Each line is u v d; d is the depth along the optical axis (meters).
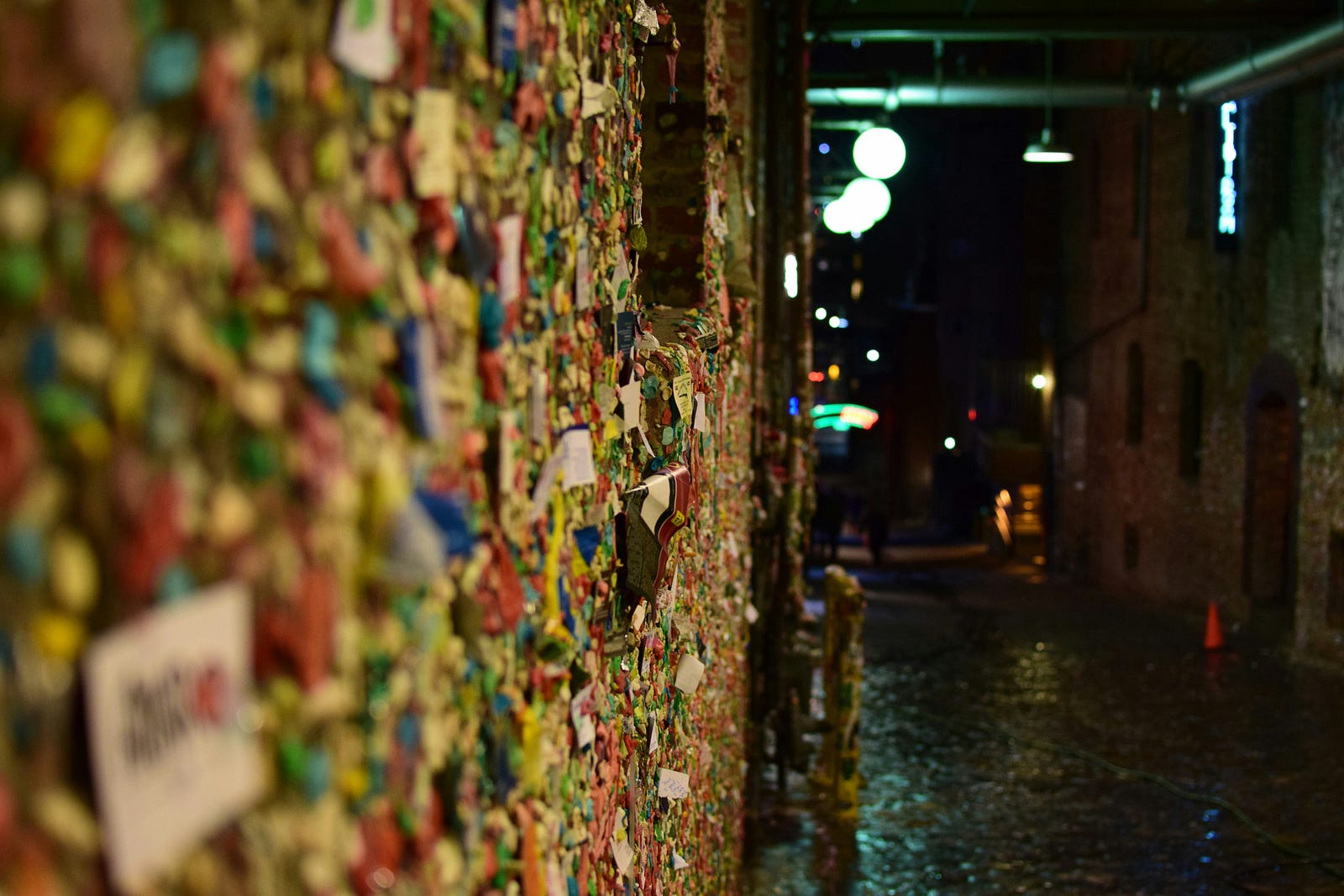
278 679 0.87
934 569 26.75
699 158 4.88
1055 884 7.37
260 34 0.85
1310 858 7.81
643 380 2.97
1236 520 17.08
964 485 36.31
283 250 0.88
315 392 0.92
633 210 2.73
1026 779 9.51
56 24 0.64
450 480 1.23
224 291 0.81
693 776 4.05
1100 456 23.31
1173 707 11.97
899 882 7.36
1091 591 22.27
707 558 4.34
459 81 1.31
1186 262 18.88
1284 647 15.19
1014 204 35.16
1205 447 18.23
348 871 0.99
